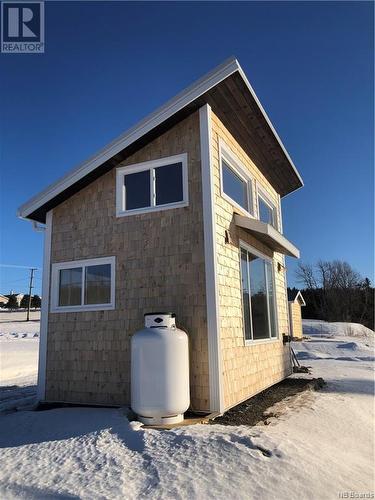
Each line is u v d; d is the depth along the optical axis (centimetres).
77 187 816
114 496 349
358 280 5406
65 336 788
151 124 720
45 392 786
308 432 547
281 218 1267
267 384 881
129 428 511
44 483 387
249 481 360
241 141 891
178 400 569
